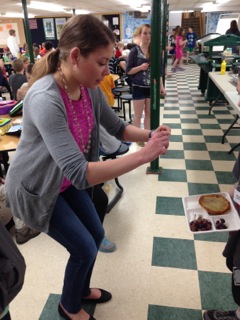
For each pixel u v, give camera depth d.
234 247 1.23
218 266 1.99
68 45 0.99
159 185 3.05
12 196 1.23
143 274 1.95
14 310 1.71
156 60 2.83
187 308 1.70
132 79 3.84
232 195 1.36
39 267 2.04
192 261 2.04
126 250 2.16
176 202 2.74
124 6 11.59
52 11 12.91
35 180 1.16
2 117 3.10
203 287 1.83
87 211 1.40
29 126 1.10
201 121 5.10
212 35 6.76
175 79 9.49
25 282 1.91
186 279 1.89
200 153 3.81
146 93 3.86
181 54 11.30
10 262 0.88
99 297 1.73
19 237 2.27
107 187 2.97
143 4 10.80
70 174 0.97
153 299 1.77
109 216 2.56
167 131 1.13
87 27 0.95
